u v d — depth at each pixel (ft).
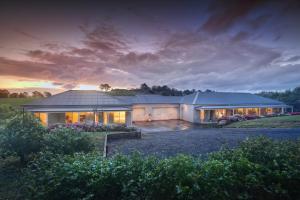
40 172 12.19
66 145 19.63
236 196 9.45
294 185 10.24
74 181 10.43
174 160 10.25
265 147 12.94
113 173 10.37
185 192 8.92
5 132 18.76
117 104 78.38
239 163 10.32
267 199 9.94
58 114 70.18
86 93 83.46
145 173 10.36
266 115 87.35
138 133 44.57
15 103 67.05
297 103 113.91
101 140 34.94
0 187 13.94
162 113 104.06
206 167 9.93
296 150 12.48
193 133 50.93
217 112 96.02
